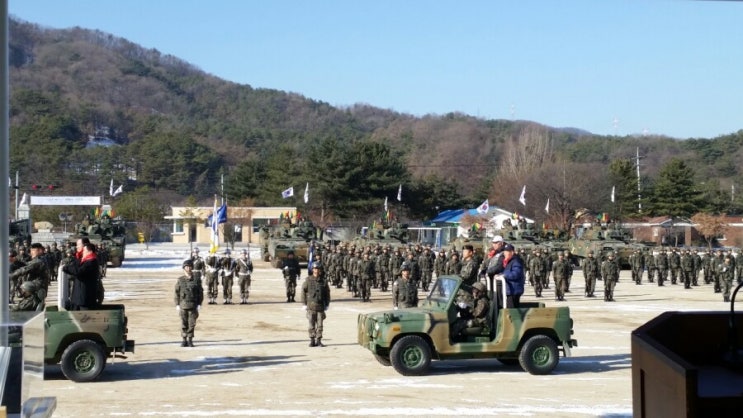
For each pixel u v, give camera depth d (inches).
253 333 831.7
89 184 4256.9
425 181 3686.0
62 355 560.1
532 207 3063.5
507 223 2167.8
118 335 569.9
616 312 1047.0
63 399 501.4
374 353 606.2
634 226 3034.0
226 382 561.0
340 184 3265.3
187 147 4872.0
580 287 1514.5
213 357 675.4
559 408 474.6
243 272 1144.8
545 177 3110.2
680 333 209.6
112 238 1968.5
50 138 4901.6
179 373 599.5
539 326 589.9
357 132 7293.3
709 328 210.2
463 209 3523.6
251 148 6122.1
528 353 586.9
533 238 2076.8
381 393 520.7
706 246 3115.2
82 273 586.9
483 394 517.7
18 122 5821.9
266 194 3789.4
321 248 1649.9
